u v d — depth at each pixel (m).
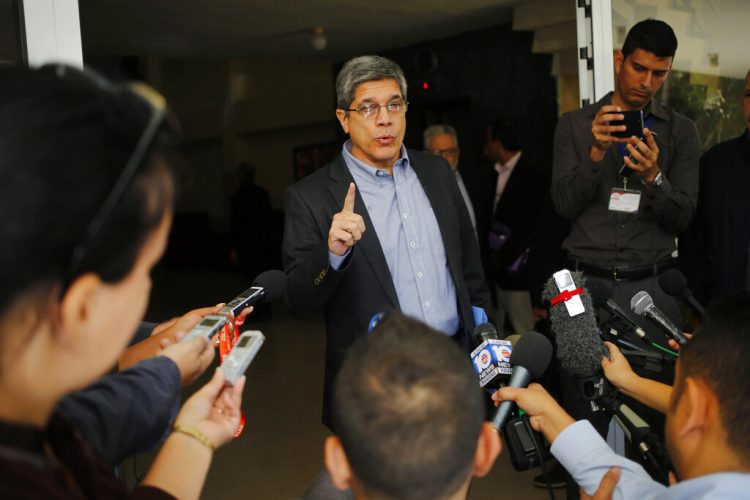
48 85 0.65
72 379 0.69
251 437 4.18
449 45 7.58
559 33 6.11
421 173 2.27
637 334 1.79
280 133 12.89
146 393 1.00
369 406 0.80
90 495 0.76
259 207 7.85
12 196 0.59
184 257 13.52
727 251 2.75
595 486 1.23
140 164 0.66
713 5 3.46
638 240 2.59
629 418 1.54
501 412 1.33
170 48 7.84
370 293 2.10
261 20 6.61
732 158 2.79
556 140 2.77
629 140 2.36
